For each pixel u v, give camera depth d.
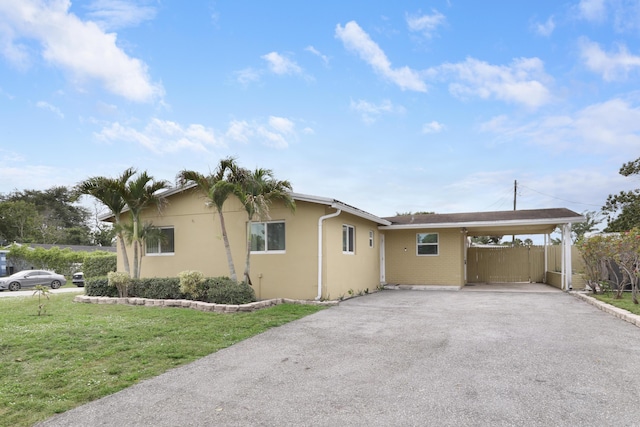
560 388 4.62
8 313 10.19
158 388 4.79
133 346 6.63
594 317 9.23
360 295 14.30
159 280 12.05
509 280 20.31
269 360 5.94
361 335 7.52
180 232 14.00
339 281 12.98
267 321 8.73
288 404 4.27
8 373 5.27
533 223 15.61
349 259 13.91
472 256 20.75
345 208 12.35
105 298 12.22
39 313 9.82
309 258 12.15
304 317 9.37
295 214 12.41
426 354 6.14
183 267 13.86
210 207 12.02
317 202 11.90
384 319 9.13
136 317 9.30
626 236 10.87
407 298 13.28
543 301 12.33
